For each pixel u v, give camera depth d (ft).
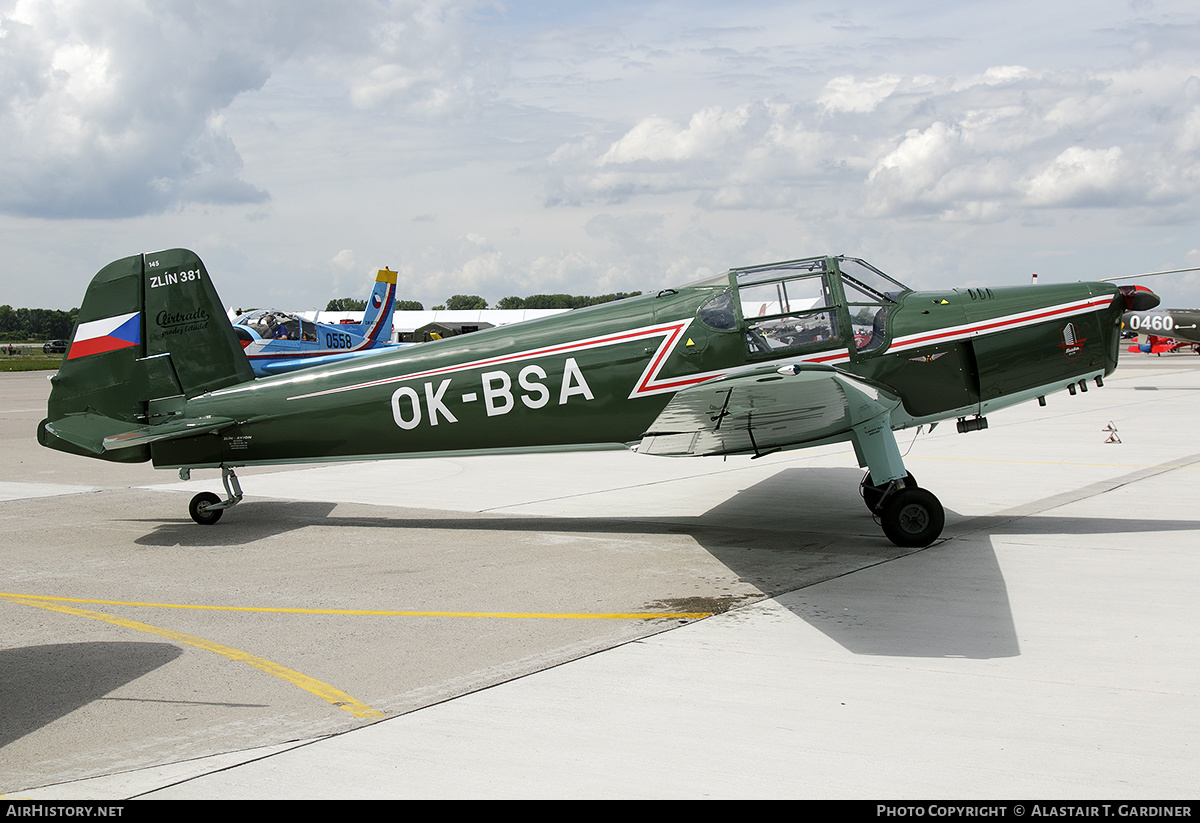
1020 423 50.80
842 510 26.53
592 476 35.42
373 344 102.99
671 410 18.34
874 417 21.27
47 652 14.56
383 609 16.97
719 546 22.08
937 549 20.98
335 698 12.34
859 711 11.52
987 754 10.19
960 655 13.66
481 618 16.24
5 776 10.04
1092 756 10.09
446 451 25.05
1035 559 19.77
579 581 18.89
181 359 25.84
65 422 26.12
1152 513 24.71
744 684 12.59
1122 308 23.89
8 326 557.33
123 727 11.41
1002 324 23.26
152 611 17.02
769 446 22.72
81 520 27.20
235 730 11.27
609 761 10.19
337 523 26.40
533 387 24.02
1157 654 13.55
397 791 9.53
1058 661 13.29
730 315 23.08
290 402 25.29
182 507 29.55
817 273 23.04
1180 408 57.93
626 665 13.50
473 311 203.31
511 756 10.37
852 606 16.49
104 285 26.00
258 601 17.67
